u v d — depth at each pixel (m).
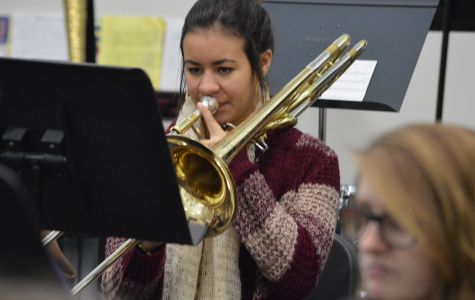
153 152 3.98
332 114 11.98
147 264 5.28
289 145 5.66
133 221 4.20
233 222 5.17
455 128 3.22
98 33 12.20
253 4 5.57
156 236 4.20
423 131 3.20
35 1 12.83
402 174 3.09
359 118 11.91
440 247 3.03
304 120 12.01
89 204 4.23
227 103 5.43
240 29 5.39
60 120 4.05
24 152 4.16
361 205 3.20
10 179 3.41
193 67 5.45
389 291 3.16
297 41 7.38
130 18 12.16
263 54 5.60
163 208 4.10
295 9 7.56
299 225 5.32
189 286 5.56
